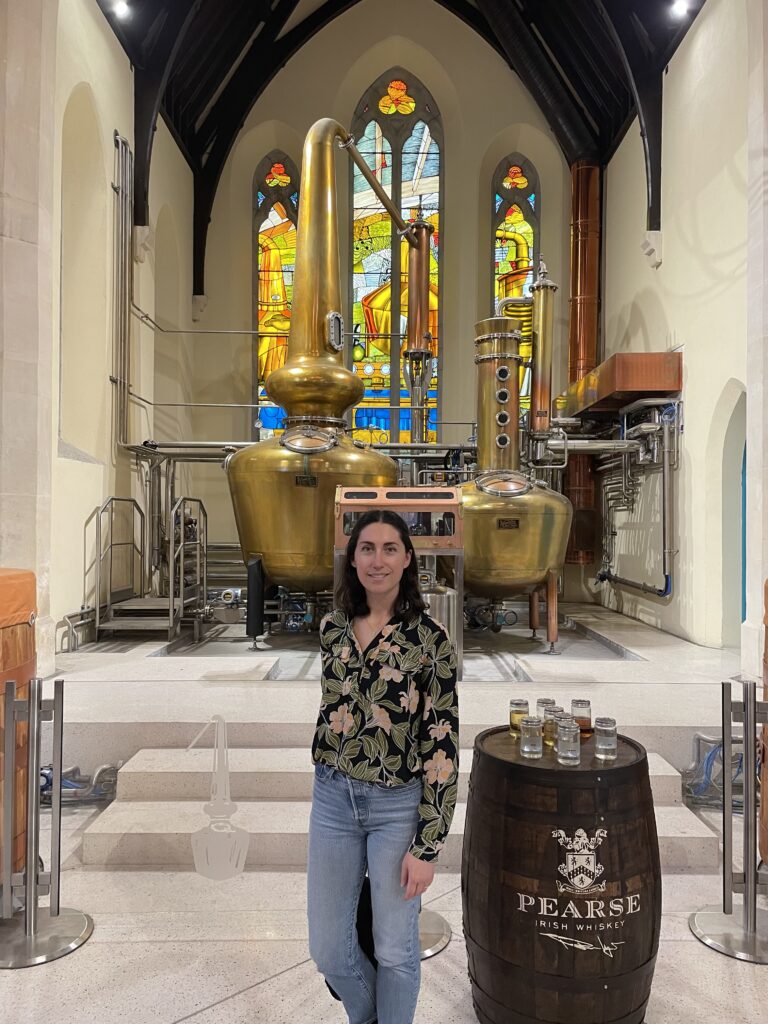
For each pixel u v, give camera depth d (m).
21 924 2.55
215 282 10.34
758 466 4.92
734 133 5.80
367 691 1.69
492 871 1.97
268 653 5.98
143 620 6.41
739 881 2.55
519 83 10.25
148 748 3.75
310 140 6.40
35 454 4.85
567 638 7.10
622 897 1.89
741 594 6.22
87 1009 2.11
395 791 1.69
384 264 10.81
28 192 4.88
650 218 7.52
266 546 5.94
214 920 2.63
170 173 8.93
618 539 8.73
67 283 6.77
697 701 4.22
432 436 10.59
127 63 7.37
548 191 10.45
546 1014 1.90
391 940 1.66
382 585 1.71
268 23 9.80
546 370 6.74
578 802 1.89
